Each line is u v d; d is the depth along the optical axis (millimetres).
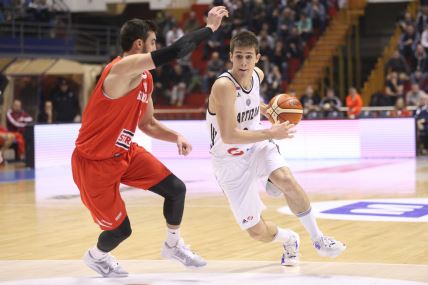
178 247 7375
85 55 26734
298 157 22203
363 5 28609
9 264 8344
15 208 13312
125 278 7359
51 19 27188
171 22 28172
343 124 21891
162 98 27422
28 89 25312
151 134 7418
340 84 28219
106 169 6895
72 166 7070
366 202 12898
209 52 28188
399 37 27734
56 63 25766
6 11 26594
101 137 6824
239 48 7152
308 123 22078
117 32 28297
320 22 28109
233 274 7453
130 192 15406
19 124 23391
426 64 25422
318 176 17328
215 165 7598
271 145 7543
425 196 13500
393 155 21781
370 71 30109
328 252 7398
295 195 7336
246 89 7363
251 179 7508
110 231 7102
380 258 8234
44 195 15156
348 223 10688
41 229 10961
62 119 24875
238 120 7383
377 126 21812
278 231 7797
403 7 30312
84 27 28297
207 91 26422
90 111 6820
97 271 7336
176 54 6453
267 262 8109
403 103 23281
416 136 21688
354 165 19828
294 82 27281
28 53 25156
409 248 8797
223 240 9641
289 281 7039
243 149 7434
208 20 6672
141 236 10117
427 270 7484
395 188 14727
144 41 6934
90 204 7043
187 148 7363
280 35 27297
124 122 6852
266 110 7828
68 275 7625
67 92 25078
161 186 7172
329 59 27891
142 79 6879
